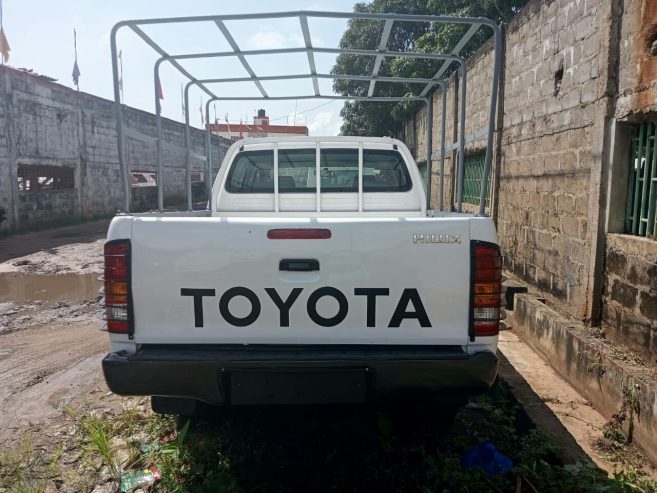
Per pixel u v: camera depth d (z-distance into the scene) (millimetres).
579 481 2691
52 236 12867
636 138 3959
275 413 3516
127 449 3123
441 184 4930
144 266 2611
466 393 2568
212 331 2639
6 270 8875
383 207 4199
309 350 2615
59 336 5434
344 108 17719
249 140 4219
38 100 13711
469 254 2559
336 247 2572
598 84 4188
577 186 4574
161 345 2691
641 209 3801
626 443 3176
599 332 4082
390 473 2873
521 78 6148
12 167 12742
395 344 2615
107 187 17328
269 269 2588
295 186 4258
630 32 3812
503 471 2828
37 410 3689
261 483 2770
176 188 21797
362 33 14156
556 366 4348
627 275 3756
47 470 2932
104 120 17016
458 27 10922
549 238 5207
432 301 2578
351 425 3359
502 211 6879
